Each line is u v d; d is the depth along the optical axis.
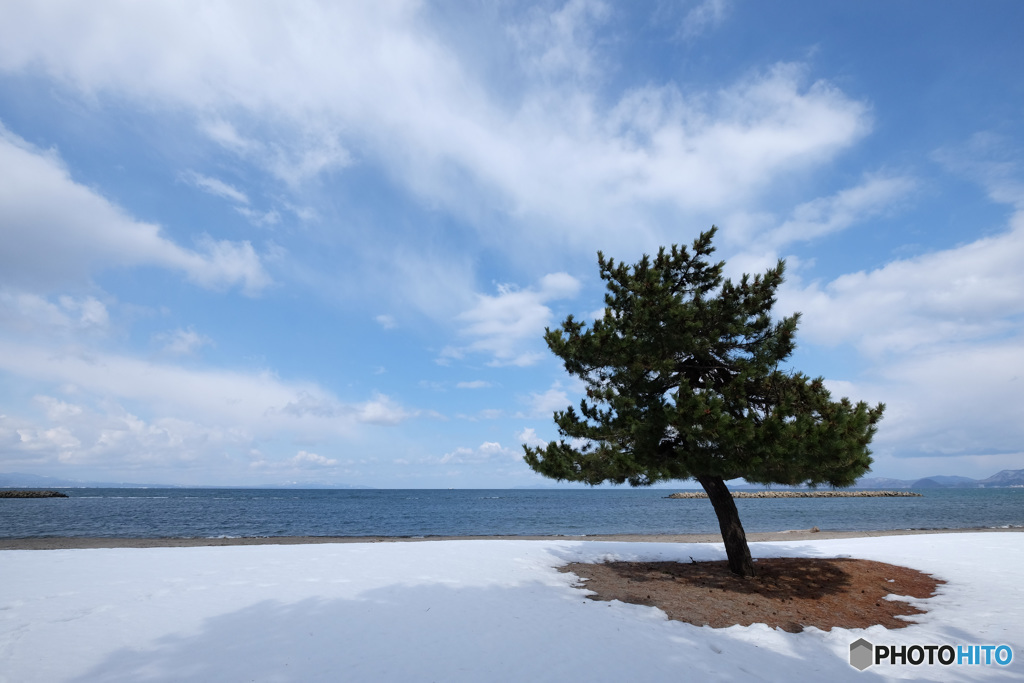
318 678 5.59
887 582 11.76
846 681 6.27
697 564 13.53
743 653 7.15
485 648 6.76
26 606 8.04
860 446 9.41
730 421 9.67
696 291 12.95
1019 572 12.22
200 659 6.05
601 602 9.66
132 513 46.88
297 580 10.38
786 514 50.22
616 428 11.48
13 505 59.38
